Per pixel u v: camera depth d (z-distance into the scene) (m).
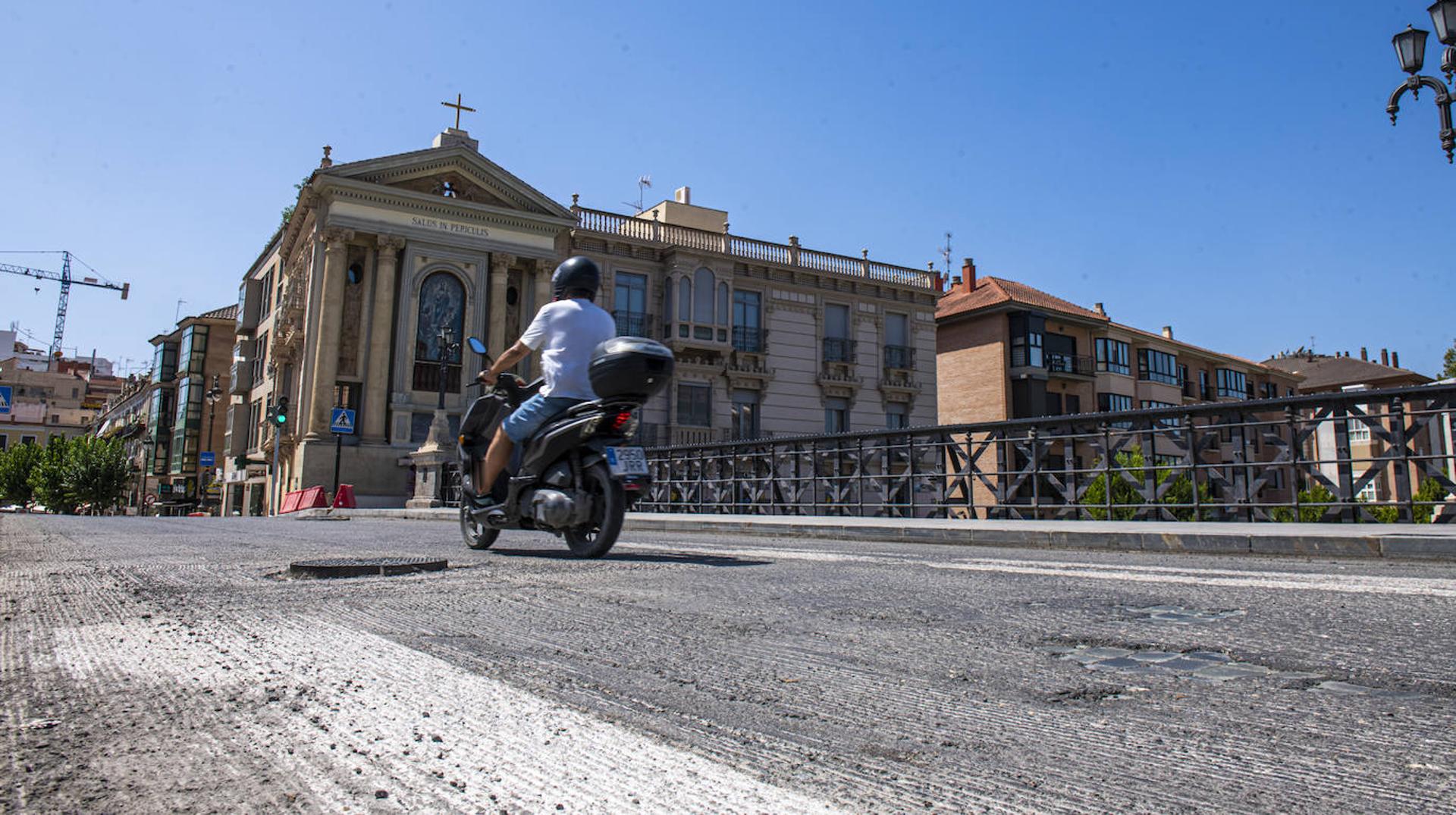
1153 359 48.53
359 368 28.45
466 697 1.99
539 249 31.42
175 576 4.38
